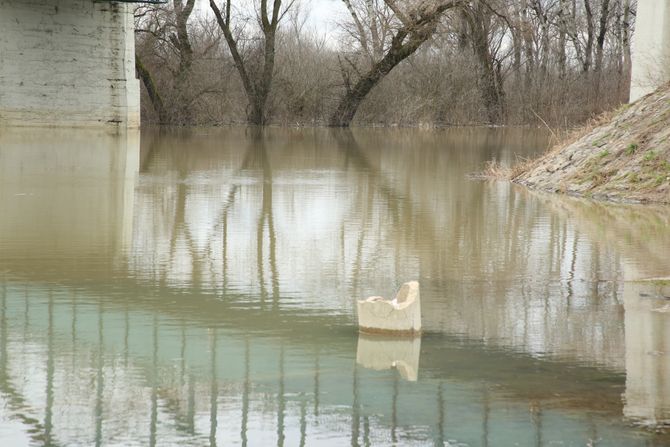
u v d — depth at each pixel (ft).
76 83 217.15
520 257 59.26
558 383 34.53
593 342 39.73
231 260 57.16
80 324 41.91
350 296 48.24
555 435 29.63
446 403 32.53
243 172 114.62
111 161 125.08
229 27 262.88
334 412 31.83
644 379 35.06
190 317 43.50
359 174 114.73
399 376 35.29
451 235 68.08
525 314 44.57
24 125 213.46
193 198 87.25
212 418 31.32
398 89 275.80
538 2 295.89
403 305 40.78
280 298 47.47
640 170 93.09
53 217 72.54
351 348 38.86
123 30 219.41
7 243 60.95
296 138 197.16
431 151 161.58
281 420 31.24
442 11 250.78
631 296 48.49
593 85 282.36
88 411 31.86
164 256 57.82
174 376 35.27
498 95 279.69
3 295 47.01
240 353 38.06
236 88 269.64
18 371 35.55
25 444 29.17
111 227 68.54
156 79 257.75
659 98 104.53
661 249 62.18
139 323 42.32
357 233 68.59
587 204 87.04
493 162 127.75
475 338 40.32
